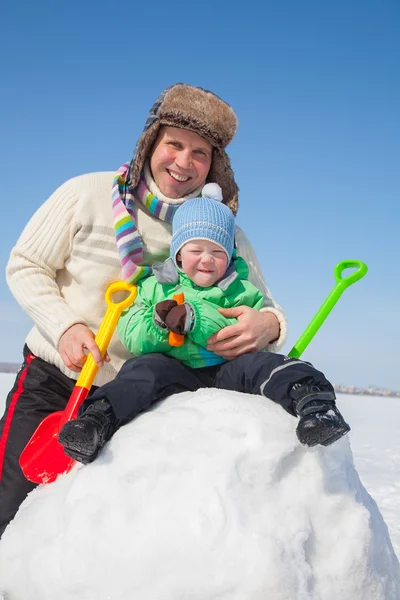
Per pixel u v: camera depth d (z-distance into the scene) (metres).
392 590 1.43
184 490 1.31
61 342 1.92
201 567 1.22
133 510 1.32
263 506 1.32
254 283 2.25
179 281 1.97
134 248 2.04
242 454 1.36
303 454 1.42
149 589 1.22
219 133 2.10
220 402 1.49
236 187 2.28
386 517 3.41
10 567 1.40
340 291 1.91
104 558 1.28
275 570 1.22
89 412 1.54
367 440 7.68
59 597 1.29
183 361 1.84
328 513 1.37
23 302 2.05
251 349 1.82
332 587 1.30
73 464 1.61
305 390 1.54
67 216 2.11
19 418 2.10
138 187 2.14
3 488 1.99
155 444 1.42
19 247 2.12
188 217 1.96
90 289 2.10
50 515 1.42
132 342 1.83
